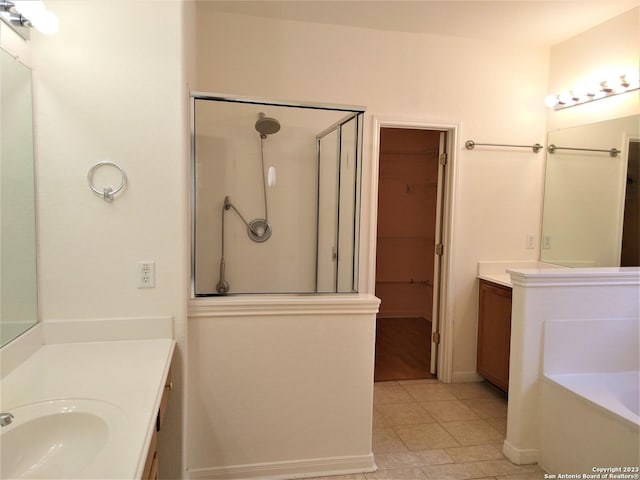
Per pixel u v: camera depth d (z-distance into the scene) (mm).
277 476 2217
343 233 2693
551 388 2311
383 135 5160
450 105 3350
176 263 1897
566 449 2209
